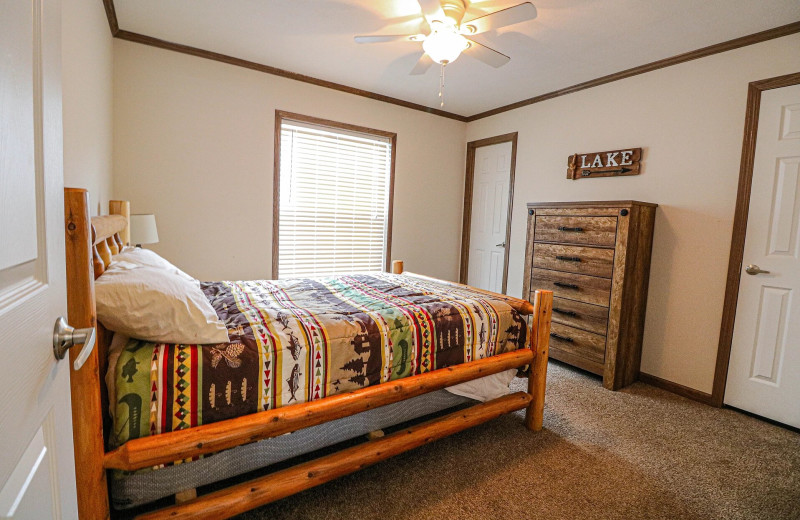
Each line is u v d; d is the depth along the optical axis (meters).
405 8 2.34
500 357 2.00
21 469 0.49
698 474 1.79
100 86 2.26
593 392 2.71
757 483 1.74
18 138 0.49
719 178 2.57
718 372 2.55
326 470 1.47
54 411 0.61
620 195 3.14
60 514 0.63
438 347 1.81
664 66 2.85
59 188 0.65
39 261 0.57
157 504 1.46
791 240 2.27
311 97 3.56
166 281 1.36
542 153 3.77
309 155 3.67
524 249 3.96
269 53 3.05
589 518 1.50
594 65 3.00
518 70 3.13
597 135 3.30
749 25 2.31
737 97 2.49
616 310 2.70
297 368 1.42
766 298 2.37
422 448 1.96
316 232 3.78
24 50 0.51
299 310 1.75
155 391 1.18
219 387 1.26
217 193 3.21
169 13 2.47
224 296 2.04
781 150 2.30
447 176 4.58
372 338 1.62
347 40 2.78
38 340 0.55
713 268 2.60
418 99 4.02
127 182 2.87
